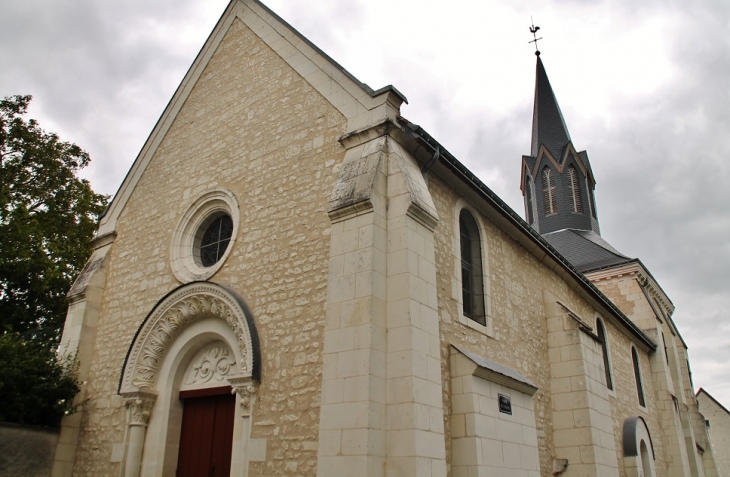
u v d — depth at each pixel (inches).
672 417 681.0
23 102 616.4
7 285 586.9
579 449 383.2
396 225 275.6
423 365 247.9
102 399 372.8
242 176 364.8
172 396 340.8
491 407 299.7
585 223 1084.5
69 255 629.9
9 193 589.6
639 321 783.1
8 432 336.5
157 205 418.0
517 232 414.9
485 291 357.1
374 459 227.1
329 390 249.1
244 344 301.4
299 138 341.7
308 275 295.1
